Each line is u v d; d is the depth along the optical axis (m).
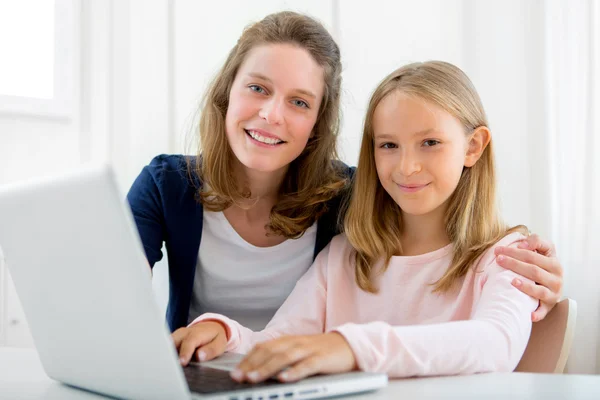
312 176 1.36
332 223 1.37
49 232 0.62
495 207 1.21
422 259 1.18
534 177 1.93
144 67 2.03
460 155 1.15
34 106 1.93
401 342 0.71
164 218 1.35
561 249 1.90
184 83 2.03
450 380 0.69
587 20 1.91
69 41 2.02
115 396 0.64
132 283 0.56
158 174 1.37
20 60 2.00
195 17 2.03
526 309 0.95
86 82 2.04
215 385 0.61
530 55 1.95
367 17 2.01
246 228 1.37
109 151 2.03
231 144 1.27
